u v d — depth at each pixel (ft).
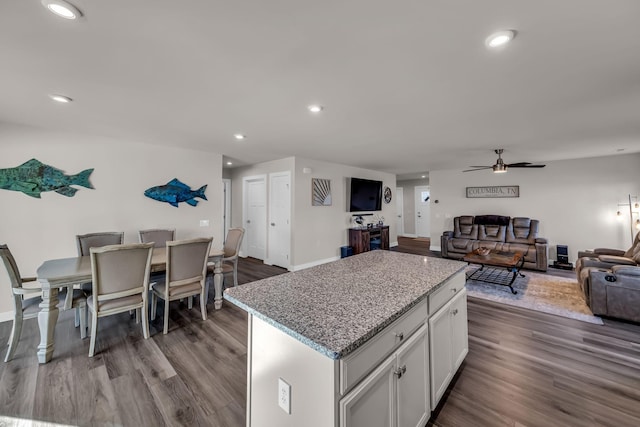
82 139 10.98
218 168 15.24
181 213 13.85
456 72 6.10
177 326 9.16
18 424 5.06
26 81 6.41
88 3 3.92
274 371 3.93
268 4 4.00
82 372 6.60
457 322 6.47
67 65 5.72
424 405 4.91
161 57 5.44
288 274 6.08
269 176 18.43
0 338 8.23
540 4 4.02
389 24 4.48
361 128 10.34
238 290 4.99
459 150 14.42
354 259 7.70
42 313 7.01
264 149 14.20
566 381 6.21
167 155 13.35
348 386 3.20
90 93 7.09
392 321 3.94
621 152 15.07
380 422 3.77
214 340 8.21
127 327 9.05
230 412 5.38
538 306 10.71
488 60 5.61
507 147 13.65
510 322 9.34
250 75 6.21
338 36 4.80
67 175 10.64
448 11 4.16
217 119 9.22
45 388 6.01
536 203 18.79
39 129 10.07
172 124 9.76
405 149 14.12
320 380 3.21
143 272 8.12
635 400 5.57
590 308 9.93
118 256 7.55
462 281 6.94
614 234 16.25
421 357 4.83
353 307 4.17
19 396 5.76
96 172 11.32
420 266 6.82
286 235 17.24
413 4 4.02
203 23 4.42
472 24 4.48
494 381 6.23
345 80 6.47
